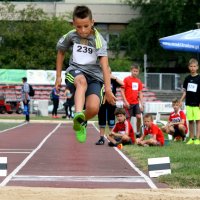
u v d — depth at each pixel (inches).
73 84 677.9
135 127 1676.9
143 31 4985.2
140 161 1006.4
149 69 5182.1
